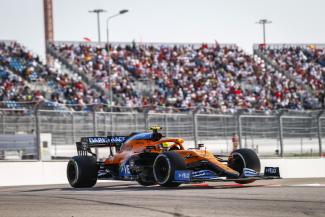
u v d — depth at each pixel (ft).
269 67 415.03
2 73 319.88
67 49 375.04
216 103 356.59
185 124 201.57
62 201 88.22
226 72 390.42
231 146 208.54
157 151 119.55
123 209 76.23
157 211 73.41
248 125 208.95
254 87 384.47
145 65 374.43
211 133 204.23
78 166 125.18
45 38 435.12
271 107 374.22
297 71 420.36
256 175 112.78
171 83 364.58
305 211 71.10
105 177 128.88
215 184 129.59
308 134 223.51
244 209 73.92
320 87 415.03
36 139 176.45
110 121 191.83
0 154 177.68
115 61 372.17
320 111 221.87
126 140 130.82
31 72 335.67
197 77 376.68
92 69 360.89
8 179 166.50
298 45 440.86
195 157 113.50
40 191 114.62
